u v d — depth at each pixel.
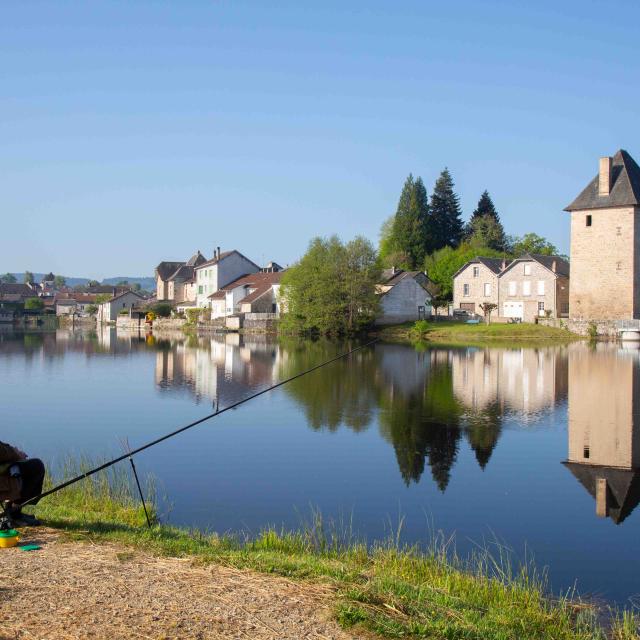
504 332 60.66
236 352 46.78
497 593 7.72
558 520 11.55
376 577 7.14
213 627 5.13
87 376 32.97
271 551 8.50
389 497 12.84
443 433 19.00
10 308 134.00
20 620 5.03
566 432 19.22
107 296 128.75
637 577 9.05
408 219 96.94
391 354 44.09
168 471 14.63
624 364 36.59
